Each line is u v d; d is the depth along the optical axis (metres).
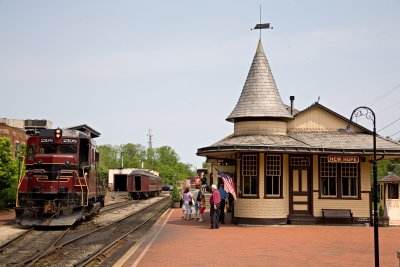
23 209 20.39
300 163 22.61
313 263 11.95
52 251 13.95
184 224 22.75
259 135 22.84
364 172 22.73
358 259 12.60
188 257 12.71
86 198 22.36
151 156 134.00
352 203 22.53
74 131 22.72
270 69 24.36
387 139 23.45
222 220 23.03
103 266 11.99
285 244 15.42
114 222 23.92
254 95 23.50
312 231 19.48
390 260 12.45
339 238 17.14
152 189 64.88
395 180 23.50
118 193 75.06
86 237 18.09
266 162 21.86
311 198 22.44
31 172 21.42
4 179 30.39
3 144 30.78
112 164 132.00
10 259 13.12
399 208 22.81
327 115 24.80
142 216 28.92
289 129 24.58
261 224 21.48
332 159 22.03
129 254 13.20
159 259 12.36
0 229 20.27
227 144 21.38
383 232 19.45
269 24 24.69
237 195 22.16
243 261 12.15
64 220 20.89
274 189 22.02
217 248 14.43
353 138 23.34
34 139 22.36
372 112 11.45
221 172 22.05
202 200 24.48
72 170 21.75
